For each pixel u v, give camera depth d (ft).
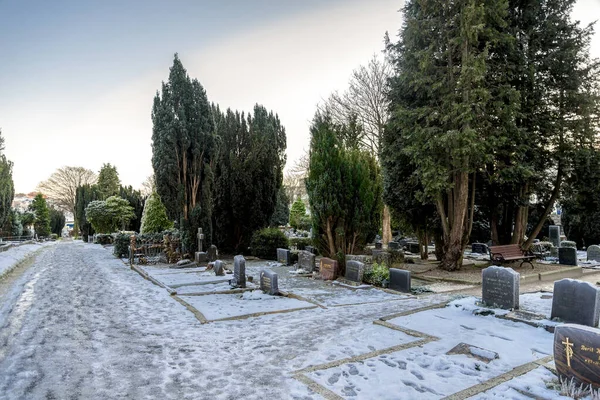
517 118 52.65
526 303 30.96
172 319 27.76
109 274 54.39
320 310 30.60
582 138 53.93
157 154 71.26
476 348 19.45
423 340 21.45
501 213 62.39
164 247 71.97
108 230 156.56
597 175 53.47
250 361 18.81
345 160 50.78
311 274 50.65
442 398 14.32
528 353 19.10
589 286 22.54
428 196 53.57
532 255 56.75
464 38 47.75
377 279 42.11
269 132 97.55
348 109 88.89
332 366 17.75
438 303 32.73
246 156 82.38
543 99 54.95
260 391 15.28
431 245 108.88
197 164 73.56
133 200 169.58
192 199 72.54
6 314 29.27
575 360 14.53
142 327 25.48
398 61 57.31
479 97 46.50
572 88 53.93
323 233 51.19
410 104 55.93
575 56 52.90
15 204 292.61
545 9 55.88
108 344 21.72
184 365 18.35
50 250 113.70
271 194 81.51
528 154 52.65
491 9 47.14
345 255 48.91
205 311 29.78
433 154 49.14
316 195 50.16
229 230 81.76
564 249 57.06
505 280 27.68
